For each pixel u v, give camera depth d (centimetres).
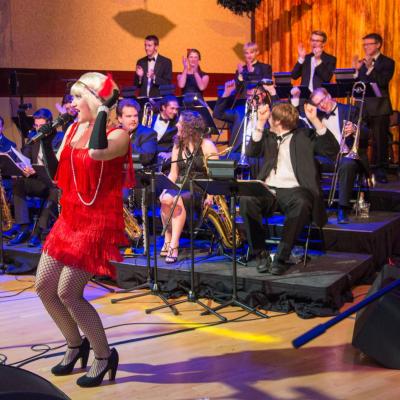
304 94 648
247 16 889
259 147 484
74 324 327
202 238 573
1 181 615
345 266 470
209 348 369
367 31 788
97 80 301
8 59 771
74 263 294
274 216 575
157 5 877
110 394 311
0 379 174
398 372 330
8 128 784
